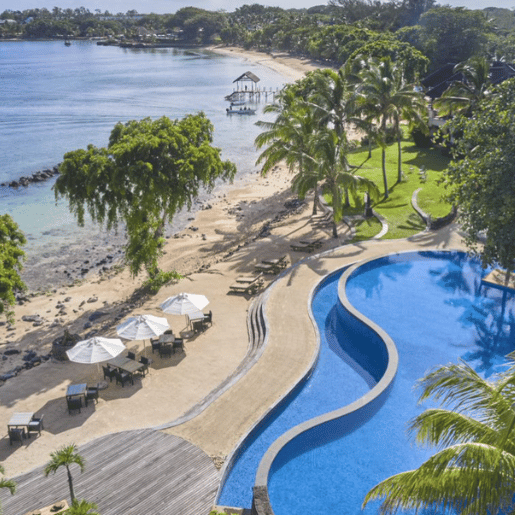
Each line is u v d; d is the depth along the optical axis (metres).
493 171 28.94
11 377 28.52
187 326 32.50
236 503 18.81
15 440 22.25
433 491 10.94
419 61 107.94
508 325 31.30
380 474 20.05
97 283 42.38
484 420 12.49
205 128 45.34
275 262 39.19
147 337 27.55
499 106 31.75
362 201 52.78
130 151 36.44
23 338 33.62
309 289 35.25
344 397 24.95
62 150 85.88
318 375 26.78
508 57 129.62
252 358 27.62
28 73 194.62
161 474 19.50
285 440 20.22
